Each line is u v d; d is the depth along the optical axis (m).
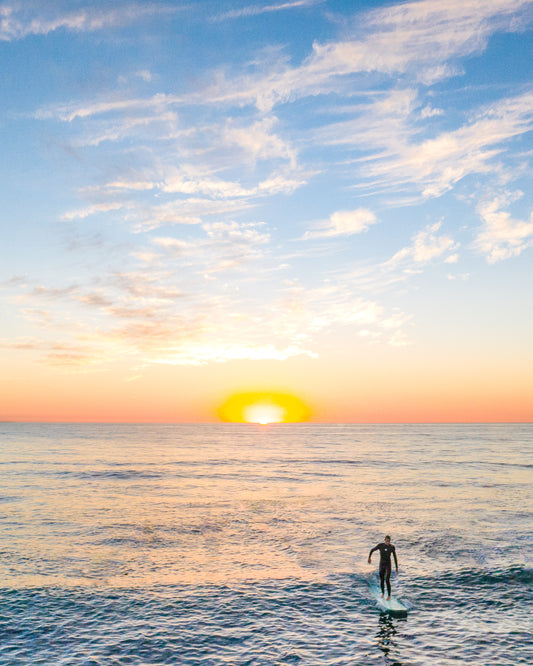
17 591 17.30
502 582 18.64
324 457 86.38
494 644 13.53
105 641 13.64
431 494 40.84
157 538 25.28
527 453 95.56
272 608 16.20
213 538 25.48
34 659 12.52
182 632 14.31
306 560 21.66
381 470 61.53
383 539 25.33
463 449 111.50
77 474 53.88
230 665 12.30
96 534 25.84
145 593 17.45
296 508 34.25
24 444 123.00
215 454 93.75
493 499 38.16
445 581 18.81
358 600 16.95
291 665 12.30
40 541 24.20
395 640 13.82
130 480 49.38
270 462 74.62
